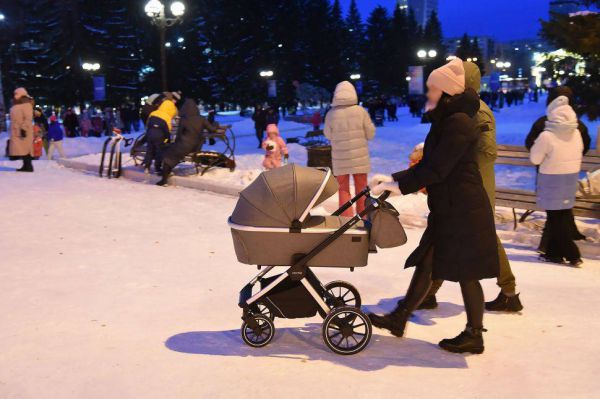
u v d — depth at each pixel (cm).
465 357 428
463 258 411
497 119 4012
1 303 549
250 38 5512
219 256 718
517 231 815
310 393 372
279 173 421
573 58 1817
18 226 883
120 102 4784
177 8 2119
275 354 433
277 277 433
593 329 482
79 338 464
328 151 1311
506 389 378
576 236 746
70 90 4647
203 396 370
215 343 454
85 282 614
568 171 655
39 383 389
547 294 576
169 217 949
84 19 4644
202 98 5303
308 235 418
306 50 6581
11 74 4825
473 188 411
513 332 476
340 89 845
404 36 8675
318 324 496
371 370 405
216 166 1341
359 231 418
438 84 405
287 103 5962
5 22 4856
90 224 896
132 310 530
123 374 402
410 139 2847
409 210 928
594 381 388
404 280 619
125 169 1412
